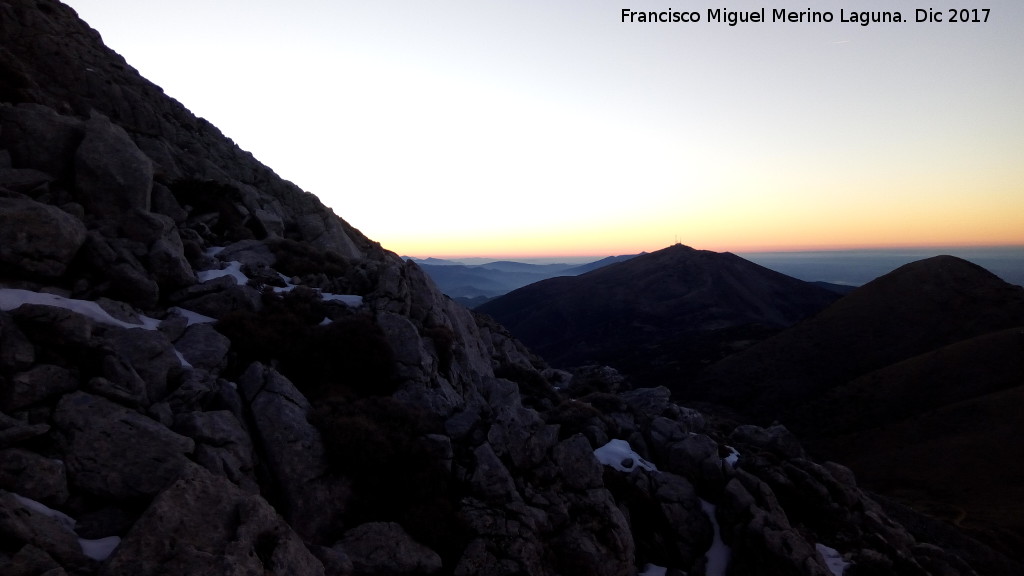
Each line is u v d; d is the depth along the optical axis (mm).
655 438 33500
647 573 25750
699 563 26688
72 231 24094
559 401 40281
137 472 16344
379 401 26141
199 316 28250
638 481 29734
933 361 133875
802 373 158250
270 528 15242
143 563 12891
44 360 18141
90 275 25062
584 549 23047
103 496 15773
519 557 21047
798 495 29922
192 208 40125
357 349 29078
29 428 15539
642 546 26938
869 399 130500
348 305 33688
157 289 26484
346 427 22781
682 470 31312
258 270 34688
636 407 39875
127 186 30922
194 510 14523
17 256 21844
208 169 48562
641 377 189500
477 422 27234
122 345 21109
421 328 34094
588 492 25969
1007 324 152750
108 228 28312
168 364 21484
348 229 66562
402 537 20000
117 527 15195
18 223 22188
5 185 27016
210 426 19438
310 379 27469
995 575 40812
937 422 110438
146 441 17078
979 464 91562
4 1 42812
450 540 21031
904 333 164375
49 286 22812
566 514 24250
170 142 49531
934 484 89438
